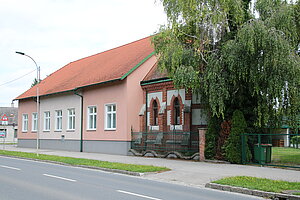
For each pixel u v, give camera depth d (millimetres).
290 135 17406
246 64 15773
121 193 9820
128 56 29188
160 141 22484
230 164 17297
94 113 27984
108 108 26672
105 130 26453
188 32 17875
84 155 24500
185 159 20156
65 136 31000
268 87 15578
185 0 16719
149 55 25969
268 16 16000
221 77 16625
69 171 15602
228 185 10922
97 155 24422
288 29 15750
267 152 16812
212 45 17781
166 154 21609
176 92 22828
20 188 10539
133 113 24875
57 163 19844
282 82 15195
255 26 15172
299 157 18141
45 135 33969
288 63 14844
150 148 23375
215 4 16609
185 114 21891
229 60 15789
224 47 16359
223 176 13391
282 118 16891
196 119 21578
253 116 17906
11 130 61719
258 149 16875
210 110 18375
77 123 29625
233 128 17516
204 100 18375
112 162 18406
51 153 26953
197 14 16656
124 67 26281
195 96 21797
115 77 25203
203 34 17297
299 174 13578
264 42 14859
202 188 11297
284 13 15312
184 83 17047
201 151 18984
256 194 9984
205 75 17031
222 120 18516
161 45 18203
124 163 17859
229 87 16859
